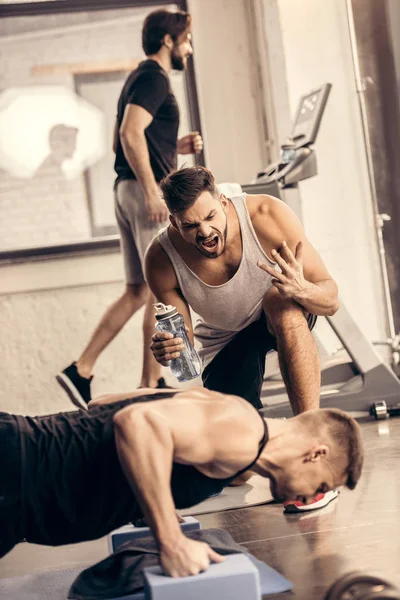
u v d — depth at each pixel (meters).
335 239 5.00
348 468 1.89
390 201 5.10
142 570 1.85
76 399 4.39
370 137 5.05
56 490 1.84
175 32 4.27
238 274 2.82
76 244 4.98
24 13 4.89
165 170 4.34
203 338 3.10
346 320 4.11
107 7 4.94
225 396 1.87
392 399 4.10
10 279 4.96
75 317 5.05
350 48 4.99
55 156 4.96
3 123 4.92
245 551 2.16
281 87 5.01
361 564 2.04
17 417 1.90
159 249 2.86
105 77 4.96
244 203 2.82
